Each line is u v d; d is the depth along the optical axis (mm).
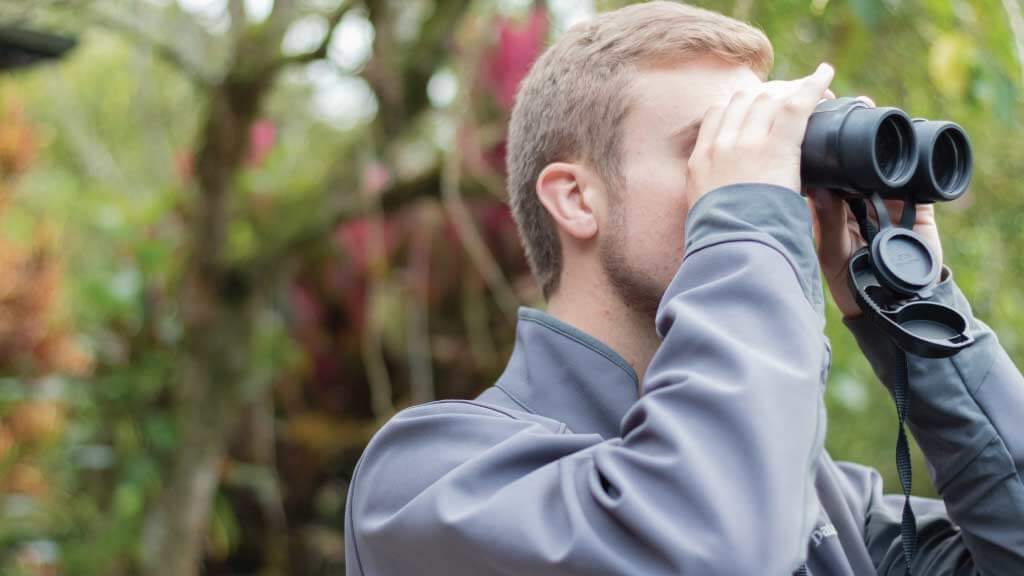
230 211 3012
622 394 1116
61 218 4266
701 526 841
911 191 1059
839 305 1186
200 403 3074
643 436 904
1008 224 2232
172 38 3000
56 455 3438
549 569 895
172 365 3303
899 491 2908
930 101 1992
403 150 3109
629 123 1134
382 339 3633
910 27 1867
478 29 2922
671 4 1201
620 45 1156
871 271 1056
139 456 3229
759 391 880
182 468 3070
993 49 1660
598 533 889
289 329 3684
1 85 3531
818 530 1142
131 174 5066
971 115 2020
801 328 930
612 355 1127
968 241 2238
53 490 3459
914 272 1021
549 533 909
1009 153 2170
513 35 2924
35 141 3477
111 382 3277
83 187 4738
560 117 1188
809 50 1841
